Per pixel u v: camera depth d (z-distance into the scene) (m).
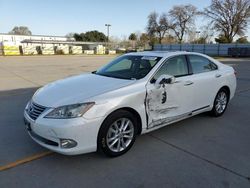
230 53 39.09
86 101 3.26
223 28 52.81
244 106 6.52
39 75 13.22
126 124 3.66
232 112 5.95
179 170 3.29
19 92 8.30
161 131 4.65
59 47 49.69
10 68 17.38
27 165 3.38
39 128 3.27
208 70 5.16
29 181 3.02
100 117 3.30
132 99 3.62
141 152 3.79
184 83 4.39
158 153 3.77
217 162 3.51
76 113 3.18
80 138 3.19
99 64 21.59
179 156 3.68
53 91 3.71
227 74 5.55
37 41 60.16
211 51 46.94
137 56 4.70
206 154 3.75
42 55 42.47
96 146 3.36
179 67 4.53
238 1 50.06
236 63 23.39
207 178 3.11
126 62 4.63
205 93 4.95
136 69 4.30
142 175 3.17
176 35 67.06
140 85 3.79
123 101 3.51
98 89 3.59
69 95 3.46
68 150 3.17
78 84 3.92
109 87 3.65
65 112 3.19
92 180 3.06
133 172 3.24
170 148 3.94
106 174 3.19
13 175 3.14
